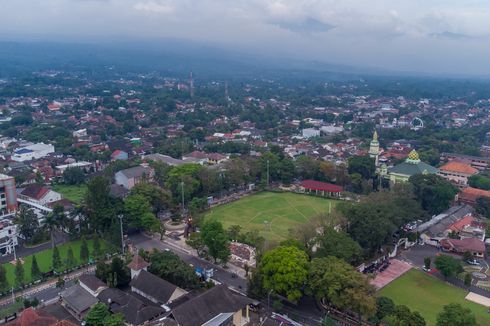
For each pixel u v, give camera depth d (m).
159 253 152.00
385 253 174.38
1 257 168.50
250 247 178.00
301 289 133.62
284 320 125.00
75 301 127.00
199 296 119.19
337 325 121.62
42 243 183.00
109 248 169.00
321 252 149.62
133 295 134.62
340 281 123.81
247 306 125.81
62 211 186.88
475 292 148.38
